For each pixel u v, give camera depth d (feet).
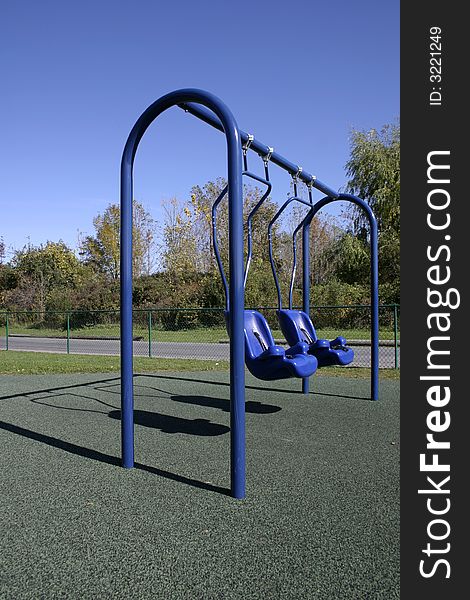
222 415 17.47
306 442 13.64
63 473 11.11
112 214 118.62
